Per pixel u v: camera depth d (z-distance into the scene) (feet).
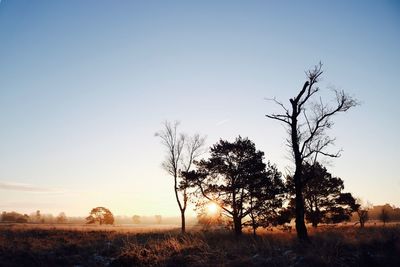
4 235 107.65
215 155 119.24
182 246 70.13
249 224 116.26
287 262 55.31
